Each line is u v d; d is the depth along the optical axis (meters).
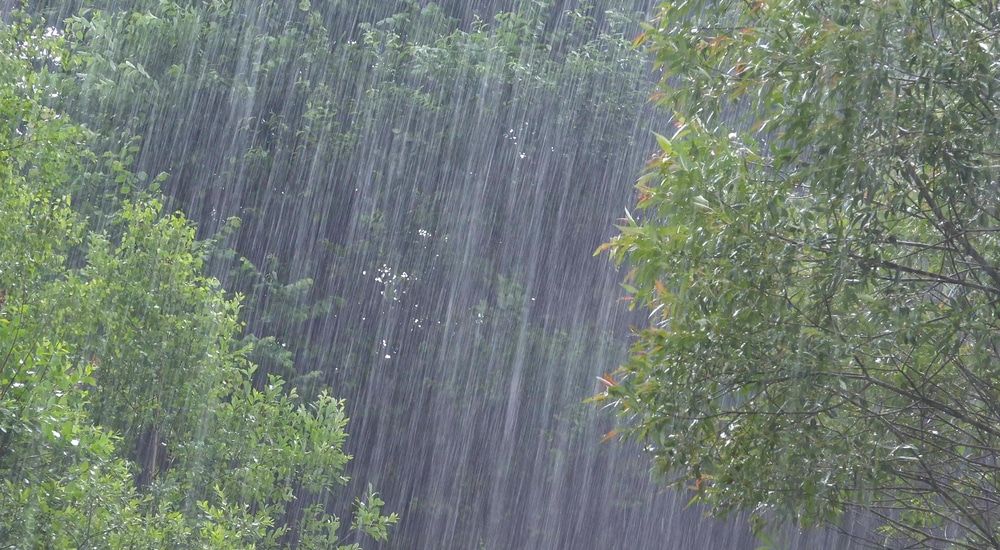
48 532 11.74
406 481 31.88
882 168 7.76
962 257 8.13
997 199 7.75
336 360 31.27
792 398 8.02
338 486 30.88
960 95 7.85
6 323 11.81
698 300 8.58
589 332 33.44
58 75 21.95
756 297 8.38
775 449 8.53
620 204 33.38
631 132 33.19
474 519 32.22
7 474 11.55
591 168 33.22
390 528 31.69
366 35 30.83
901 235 8.91
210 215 30.34
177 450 16.52
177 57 28.91
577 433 33.19
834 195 8.20
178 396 16.41
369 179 31.52
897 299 7.93
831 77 7.75
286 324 29.16
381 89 31.38
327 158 31.34
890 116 7.65
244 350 17.91
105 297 15.56
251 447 17.30
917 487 9.40
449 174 32.31
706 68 8.88
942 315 8.05
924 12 7.66
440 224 32.28
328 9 32.19
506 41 31.72
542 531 32.53
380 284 31.97
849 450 8.16
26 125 14.51
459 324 32.47
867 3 7.66
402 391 32.09
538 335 33.22
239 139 30.23
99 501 12.22
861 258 7.98
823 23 7.83
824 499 8.31
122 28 27.52
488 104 31.91
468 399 32.34
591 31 34.09
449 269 32.53
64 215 14.46
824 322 8.07
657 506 33.38
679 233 8.92
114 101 26.27
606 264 33.59
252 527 16.34
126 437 16.14
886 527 10.22
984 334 7.61
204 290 16.86
